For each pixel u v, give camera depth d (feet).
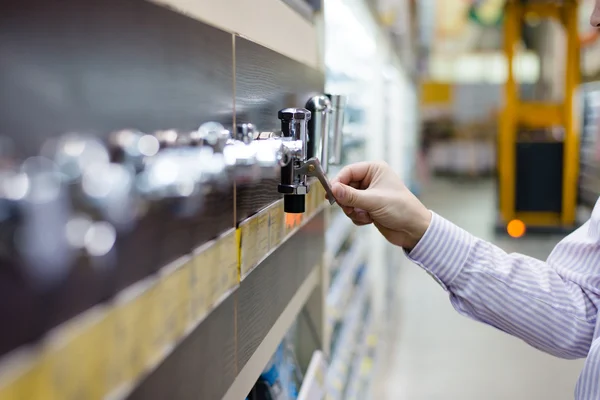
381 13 10.36
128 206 1.52
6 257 1.08
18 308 1.12
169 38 1.86
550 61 34.24
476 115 58.54
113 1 1.52
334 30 8.44
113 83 1.51
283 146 2.78
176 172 1.86
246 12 2.84
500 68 56.80
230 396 2.60
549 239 26.35
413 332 15.96
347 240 10.72
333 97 3.89
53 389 1.23
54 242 1.19
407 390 12.41
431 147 59.36
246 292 2.81
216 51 2.31
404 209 4.11
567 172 26.37
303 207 2.94
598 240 4.18
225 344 2.51
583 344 4.21
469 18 36.50
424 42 43.50
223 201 2.37
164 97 1.82
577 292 4.28
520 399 11.98
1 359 1.08
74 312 1.30
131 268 1.56
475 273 4.28
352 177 4.16
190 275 2.00
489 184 53.01
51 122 1.25
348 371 8.48
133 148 1.57
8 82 1.13
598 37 29.45
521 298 4.22
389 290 17.10
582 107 27.17
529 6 25.32
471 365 13.66
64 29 1.30
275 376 4.38
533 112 26.37
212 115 2.26
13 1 1.15
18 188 1.10
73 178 1.25
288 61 3.66
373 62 12.62
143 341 1.65
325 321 5.55
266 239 3.14
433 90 58.54
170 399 1.88
